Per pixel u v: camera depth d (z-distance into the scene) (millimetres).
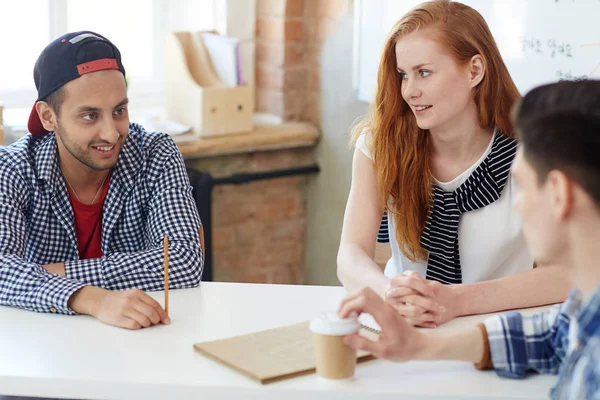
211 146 3219
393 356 1308
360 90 3215
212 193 3404
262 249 3580
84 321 1553
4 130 3045
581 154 996
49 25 3334
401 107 1836
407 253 1912
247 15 3518
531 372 1346
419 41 1731
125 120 1851
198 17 3590
